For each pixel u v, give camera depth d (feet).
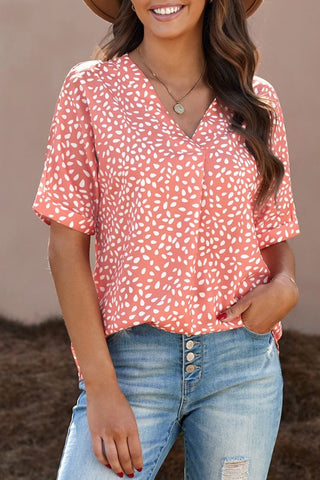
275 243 8.96
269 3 21.21
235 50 8.52
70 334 7.86
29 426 16.99
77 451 7.75
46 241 23.79
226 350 8.18
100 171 7.95
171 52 8.45
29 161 23.73
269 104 8.66
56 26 23.24
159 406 8.02
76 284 7.86
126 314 7.79
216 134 8.30
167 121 8.10
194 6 8.23
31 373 19.60
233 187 8.04
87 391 7.73
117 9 9.48
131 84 8.23
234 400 8.20
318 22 21.18
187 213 7.82
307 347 20.18
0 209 23.94
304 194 21.58
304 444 15.90
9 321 23.58
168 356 8.00
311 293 21.71
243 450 8.24
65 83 8.15
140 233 7.79
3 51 23.57
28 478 15.14
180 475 14.99
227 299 8.18
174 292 7.80
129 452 7.67
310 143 21.44
